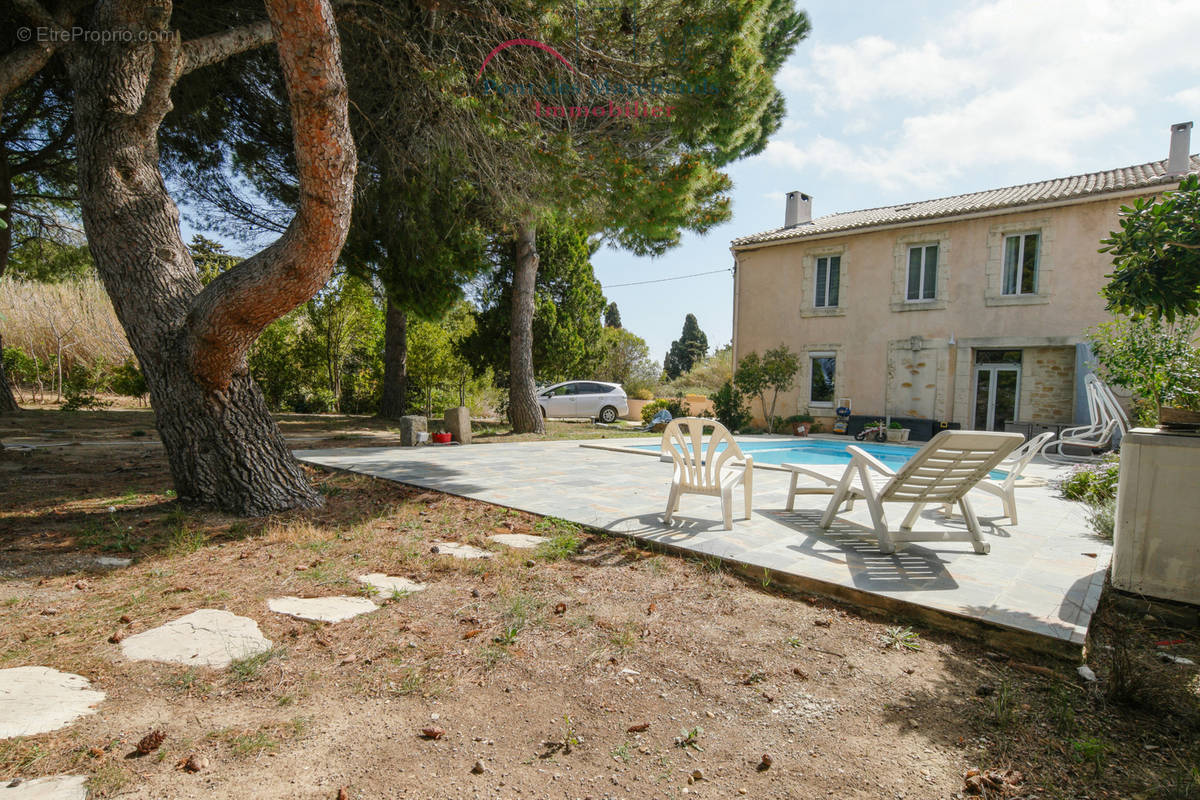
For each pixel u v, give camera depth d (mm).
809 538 4172
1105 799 1671
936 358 14539
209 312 4207
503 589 3215
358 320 19828
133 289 4633
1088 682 2375
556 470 7480
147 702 2023
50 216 13898
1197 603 3000
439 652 2490
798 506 5426
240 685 2172
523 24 6332
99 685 2115
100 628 2600
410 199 10508
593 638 2668
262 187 11977
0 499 5008
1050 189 14133
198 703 2037
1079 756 1874
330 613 2863
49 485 5664
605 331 30016
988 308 13859
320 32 3152
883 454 11977
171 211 4879
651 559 3801
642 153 8227
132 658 2332
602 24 6492
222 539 4039
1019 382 13656
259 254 4172
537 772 1739
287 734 1872
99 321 19594
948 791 1700
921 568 3494
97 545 3793
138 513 4617
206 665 2299
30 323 18469
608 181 6902
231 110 10211
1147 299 3268
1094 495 5770
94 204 4582
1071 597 2984
